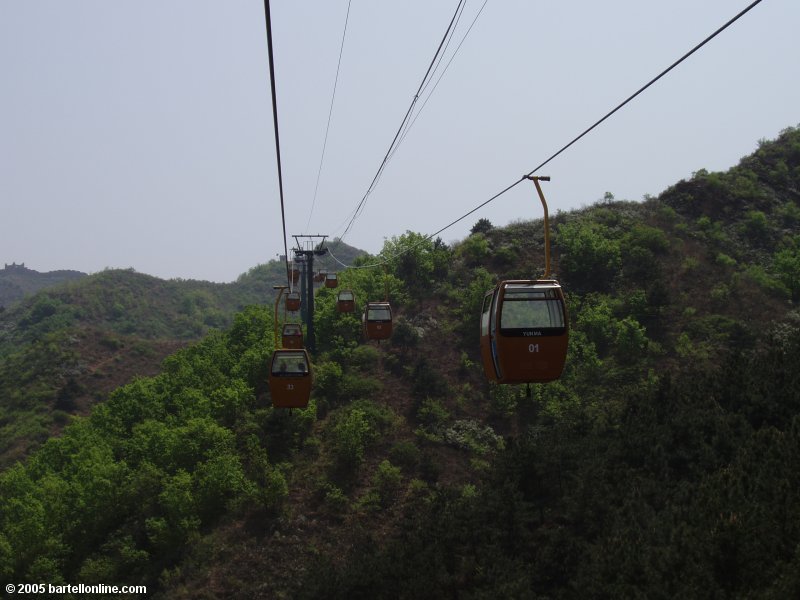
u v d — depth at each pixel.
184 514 49.34
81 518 52.41
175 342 167.00
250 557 46.38
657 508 36.78
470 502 43.06
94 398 131.50
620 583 29.19
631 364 63.53
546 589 34.59
